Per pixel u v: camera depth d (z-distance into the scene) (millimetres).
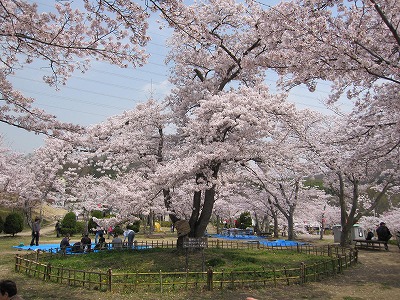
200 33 7773
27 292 8586
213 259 11648
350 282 10000
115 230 19156
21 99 8930
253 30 13078
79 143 11148
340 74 7922
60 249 14844
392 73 7523
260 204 30297
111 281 8688
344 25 7316
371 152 11492
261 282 9305
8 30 7238
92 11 7605
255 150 12805
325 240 27891
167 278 9430
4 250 17375
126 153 14000
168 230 40562
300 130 14523
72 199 23297
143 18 7398
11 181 24141
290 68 8219
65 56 8555
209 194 13266
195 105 14953
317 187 29109
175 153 13258
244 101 11742
